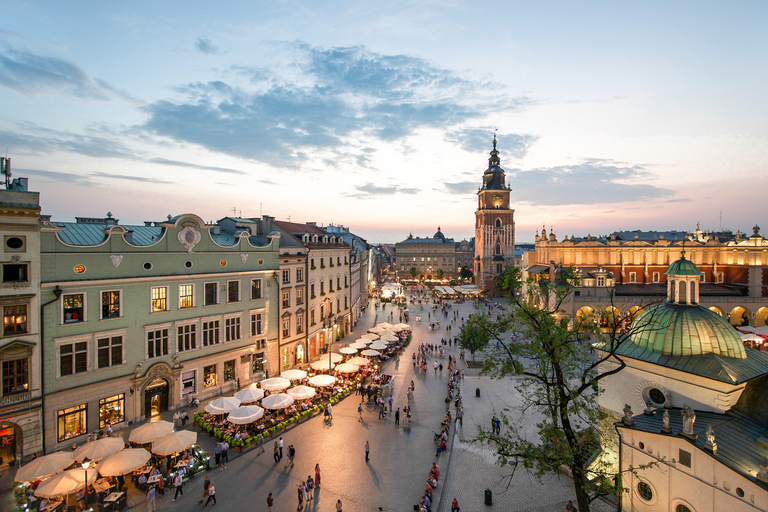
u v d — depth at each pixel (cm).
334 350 5669
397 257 18688
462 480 2623
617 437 2452
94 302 2936
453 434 3238
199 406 3516
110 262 3033
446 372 4834
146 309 3238
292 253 4800
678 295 2394
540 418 3528
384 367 5028
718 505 1684
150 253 3272
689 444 1791
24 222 2588
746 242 7481
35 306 2623
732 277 7638
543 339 1928
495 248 12962
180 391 3469
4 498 2209
